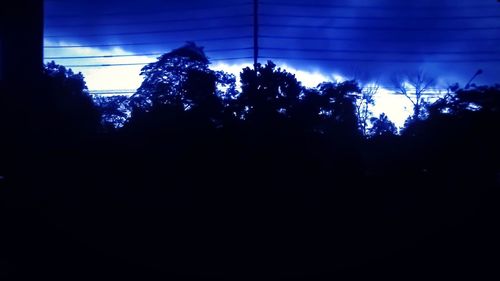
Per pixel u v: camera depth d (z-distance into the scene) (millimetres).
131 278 7090
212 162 7719
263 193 7562
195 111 7961
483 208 7469
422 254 7152
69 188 7855
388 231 7348
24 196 7809
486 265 6828
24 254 7184
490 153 7691
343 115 7852
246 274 7090
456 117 7848
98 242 7391
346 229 7383
